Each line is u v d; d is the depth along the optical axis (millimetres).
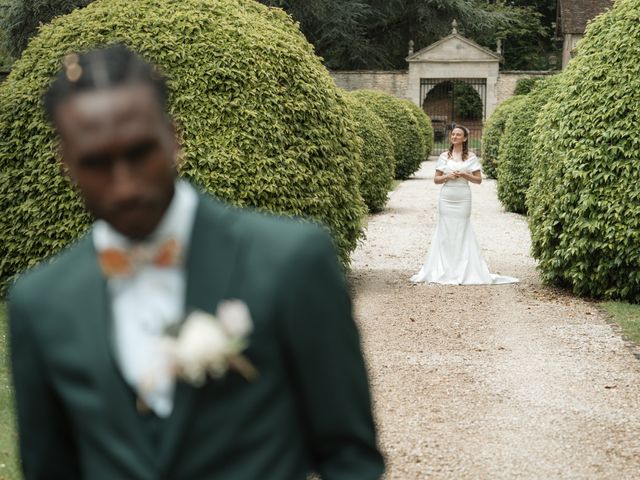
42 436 1491
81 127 1279
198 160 7113
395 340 7027
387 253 11641
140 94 1307
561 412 5230
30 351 1433
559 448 4641
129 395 1376
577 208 8227
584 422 5051
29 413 1473
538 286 9258
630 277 8109
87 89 1291
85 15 7785
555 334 7168
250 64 7457
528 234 13383
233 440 1350
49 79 7551
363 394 1453
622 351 6621
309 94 7703
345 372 1414
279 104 7434
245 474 1354
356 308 8219
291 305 1354
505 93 36688
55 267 1454
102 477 1377
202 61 7363
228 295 1354
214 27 7570
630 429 4926
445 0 38938
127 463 1352
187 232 1394
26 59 7805
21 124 7496
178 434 1336
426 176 25625
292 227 1414
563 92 8711
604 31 8625
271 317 1348
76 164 1311
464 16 39906
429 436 4828
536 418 5125
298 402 1437
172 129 1399
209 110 7258
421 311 8094
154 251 1380
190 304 1354
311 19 34844
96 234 1454
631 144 8062
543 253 8883
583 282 8453
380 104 23922
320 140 7656
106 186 1305
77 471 1553
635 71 8164
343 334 1414
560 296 8680
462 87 48844
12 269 7547
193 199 1418
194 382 1335
